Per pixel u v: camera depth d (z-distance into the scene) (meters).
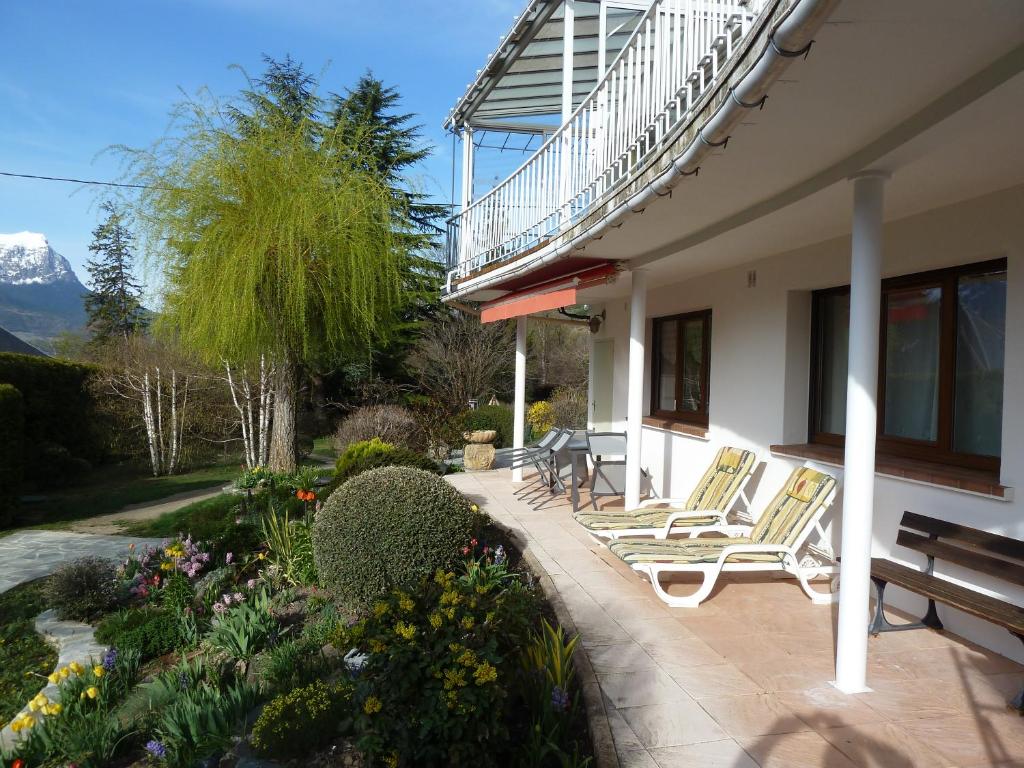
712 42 3.58
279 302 9.68
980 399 4.41
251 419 15.31
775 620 4.55
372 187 10.36
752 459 6.10
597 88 5.82
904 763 2.86
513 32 8.42
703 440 7.58
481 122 11.69
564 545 6.50
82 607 5.83
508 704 3.36
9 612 6.44
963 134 2.89
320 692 3.42
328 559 5.20
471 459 12.43
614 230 5.47
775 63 2.31
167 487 14.12
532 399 28.62
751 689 3.57
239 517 8.29
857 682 3.52
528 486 9.89
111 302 34.28
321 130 10.35
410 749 2.80
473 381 22.27
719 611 4.72
